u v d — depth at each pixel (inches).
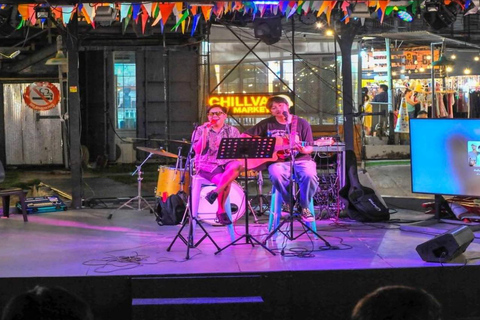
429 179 274.7
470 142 264.1
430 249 212.8
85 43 416.5
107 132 592.1
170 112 555.5
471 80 614.9
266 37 324.2
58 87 575.2
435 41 545.6
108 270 205.5
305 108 511.8
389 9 296.4
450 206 290.7
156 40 422.6
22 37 510.6
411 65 579.2
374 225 285.9
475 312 209.2
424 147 274.7
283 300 203.2
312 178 252.2
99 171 551.2
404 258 218.7
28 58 528.4
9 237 263.1
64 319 66.5
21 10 282.0
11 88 582.2
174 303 193.0
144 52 561.3
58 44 446.3
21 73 573.6
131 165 584.4
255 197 333.4
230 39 502.6
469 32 526.9
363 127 565.0
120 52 587.5
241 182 358.6
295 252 230.2
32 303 66.4
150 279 199.2
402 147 589.9
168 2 262.5
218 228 283.6
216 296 201.2
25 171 569.0
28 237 263.1
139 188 331.6
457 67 614.9
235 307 194.5
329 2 279.7
